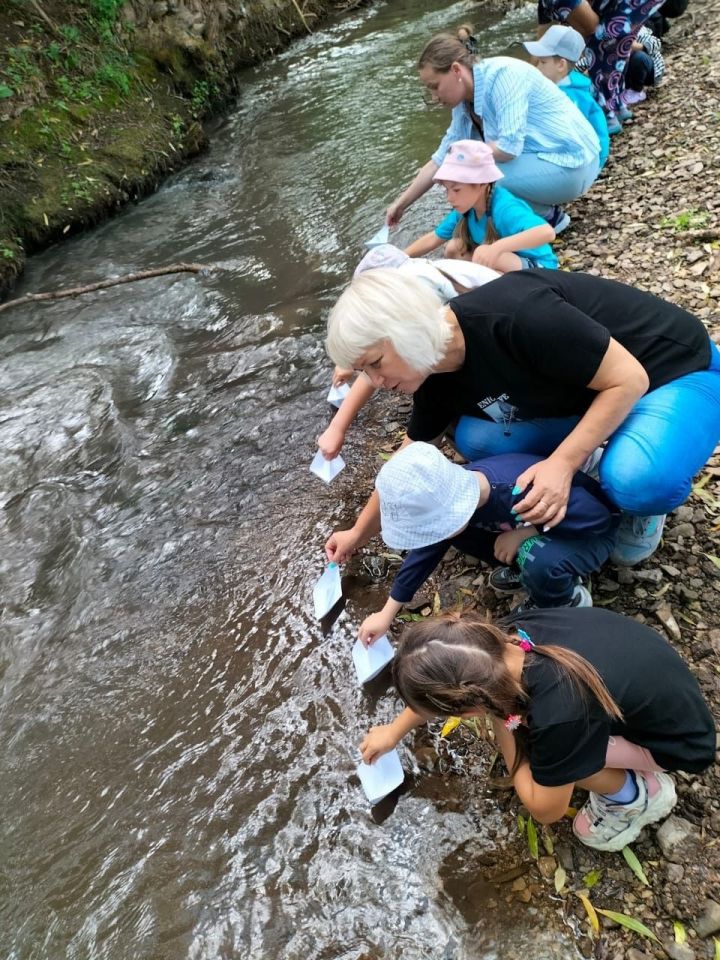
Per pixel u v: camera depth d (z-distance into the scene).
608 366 1.87
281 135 6.64
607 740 1.51
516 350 1.93
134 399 3.71
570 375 1.90
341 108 6.88
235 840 1.99
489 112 3.72
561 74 4.42
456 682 1.47
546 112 3.79
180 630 2.59
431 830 1.93
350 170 5.62
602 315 2.05
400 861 1.88
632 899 1.71
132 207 5.93
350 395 2.80
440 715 1.58
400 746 2.12
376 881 1.86
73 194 5.62
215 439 3.39
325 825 1.98
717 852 1.72
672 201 4.26
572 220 4.45
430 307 1.85
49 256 5.37
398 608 2.22
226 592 2.69
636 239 4.03
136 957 1.80
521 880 1.79
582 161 3.90
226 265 4.78
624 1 4.86
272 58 8.88
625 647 1.60
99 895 1.92
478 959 1.68
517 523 2.07
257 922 1.82
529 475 1.98
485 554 2.25
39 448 3.46
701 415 2.04
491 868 1.83
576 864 1.79
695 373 2.10
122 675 2.47
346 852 1.92
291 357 3.79
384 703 2.23
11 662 2.57
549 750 1.48
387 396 3.47
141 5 7.20
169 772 2.17
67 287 4.89
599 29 5.00
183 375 3.82
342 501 2.96
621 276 3.76
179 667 2.46
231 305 4.35
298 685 2.33
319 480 3.08
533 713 1.50
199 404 3.61
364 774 2.03
